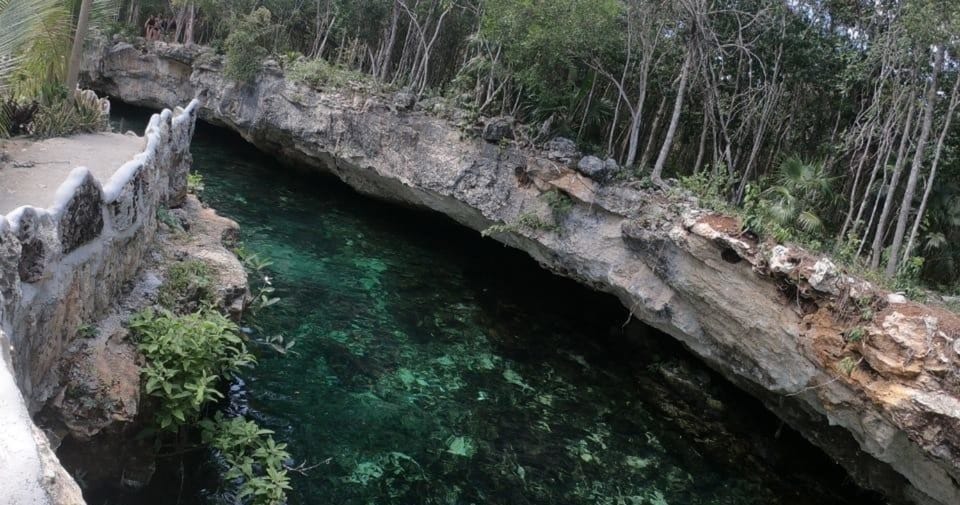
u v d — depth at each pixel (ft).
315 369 47.37
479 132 78.43
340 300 61.93
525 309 71.77
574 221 70.08
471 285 75.56
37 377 23.47
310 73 101.04
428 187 83.92
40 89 50.85
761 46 71.87
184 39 154.20
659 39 73.15
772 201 59.52
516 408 50.37
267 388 42.86
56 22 49.90
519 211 75.46
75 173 26.73
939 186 64.08
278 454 32.01
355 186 100.58
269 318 53.47
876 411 42.32
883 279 48.67
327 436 39.58
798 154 71.41
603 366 61.57
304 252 73.56
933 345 38.70
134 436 27.91
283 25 121.90
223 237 48.70
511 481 40.96
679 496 44.42
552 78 75.41
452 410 47.32
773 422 56.24
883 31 67.87
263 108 109.19
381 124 89.61
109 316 30.35
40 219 22.85
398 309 63.62
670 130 65.72
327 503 33.96
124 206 32.45
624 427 51.62
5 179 33.88
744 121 72.49
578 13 64.23
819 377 46.88
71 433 25.17
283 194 96.68
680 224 56.90
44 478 11.61
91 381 25.96
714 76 70.90
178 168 50.39
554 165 70.28
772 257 47.91
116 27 142.41
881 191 60.90
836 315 44.42
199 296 37.14
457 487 38.63
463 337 61.11
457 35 105.09
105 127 53.26
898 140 66.44
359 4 107.76
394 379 49.47
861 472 48.34
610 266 66.64
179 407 28.40
